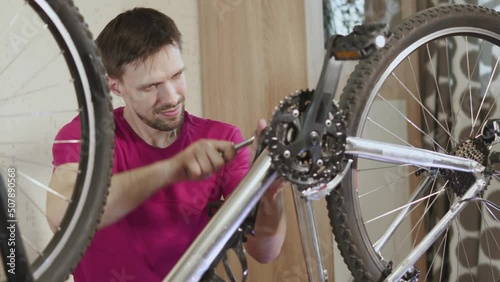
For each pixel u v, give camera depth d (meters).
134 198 1.12
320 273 1.19
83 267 1.42
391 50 1.22
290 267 2.16
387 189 2.33
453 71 2.20
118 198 1.11
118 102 2.02
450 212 1.32
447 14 1.28
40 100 1.81
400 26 1.25
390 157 1.18
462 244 2.19
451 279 2.22
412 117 2.30
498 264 2.15
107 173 1.00
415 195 1.39
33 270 0.96
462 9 1.30
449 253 2.23
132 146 1.40
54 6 0.95
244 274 1.11
